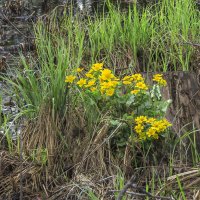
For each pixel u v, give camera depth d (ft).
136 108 19.83
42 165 19.26
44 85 23.80
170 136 20.06
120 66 28.81
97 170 18.98
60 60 21.90
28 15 43.98
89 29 32.86
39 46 31.12
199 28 31.83
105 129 19.57
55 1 48.29
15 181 18.90
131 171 18.95
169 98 21.02
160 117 19.69
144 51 29.81
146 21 31.42
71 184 18.10
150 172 18.92
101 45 30.60
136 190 17.56
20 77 23.03
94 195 17.61
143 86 19.44
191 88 21.06
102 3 45.65
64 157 19.71
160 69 29.12
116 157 19.47
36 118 21.42
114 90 19.85
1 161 19.71
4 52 34.58
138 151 19.48
